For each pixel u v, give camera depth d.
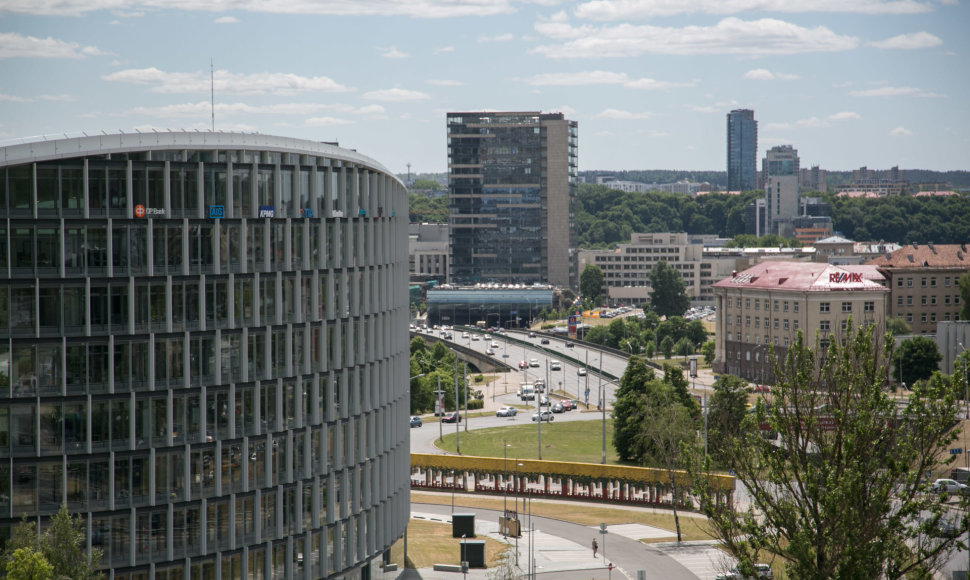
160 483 91.19
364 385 111.31
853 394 73.75
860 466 70.38
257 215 96.62
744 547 74.12
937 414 70.94
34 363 85.56
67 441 86.75
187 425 92.62
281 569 100.31
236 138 95.00
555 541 145.25
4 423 85.06
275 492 99.06
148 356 89.81
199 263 92.94
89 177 86.75
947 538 69.81
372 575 116.00
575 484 175.00
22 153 82.50
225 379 95.06
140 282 89.38
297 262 101.69
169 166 90.56
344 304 106.88
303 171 101.81
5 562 76.06
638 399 196.62
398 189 124.44
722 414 180.38
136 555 90.06
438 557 134.25
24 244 84.62
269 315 98.50
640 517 160.38
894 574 69.69
